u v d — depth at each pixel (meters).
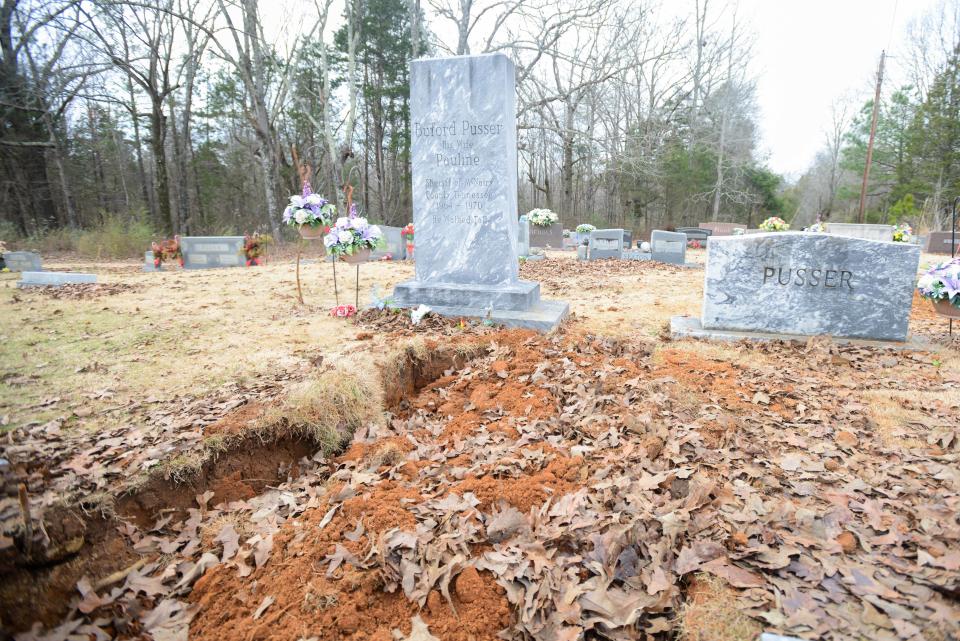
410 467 3.29
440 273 7.01
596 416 3.87
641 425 3.65
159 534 2.87
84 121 28.53
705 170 36.84
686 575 2.35
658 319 6.99
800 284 5.96
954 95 33.59
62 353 5.30
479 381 4.75
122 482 2.92
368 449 3.65
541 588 2.29
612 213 40.41
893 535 2.50
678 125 37.41
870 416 3.93
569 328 6.28
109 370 4.78
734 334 6.07
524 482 3.05
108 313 7.16
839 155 52.44
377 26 31.47
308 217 6.98
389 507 2.79
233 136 33.66
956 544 2.42
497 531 2.62
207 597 2.38
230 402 3.95
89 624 2.23
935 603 2.08
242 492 3.33
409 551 2.51
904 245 5.67
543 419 3.91
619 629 2.11
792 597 2.15
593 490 2.99
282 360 5.04
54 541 2.47
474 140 6.56
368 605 2.28
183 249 14.13
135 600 2.36
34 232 21.22
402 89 32.12
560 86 30.80
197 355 5.22
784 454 3.37
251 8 21.22
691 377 4.68
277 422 3.69
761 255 6.00
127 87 26.31
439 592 2.33
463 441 3.67
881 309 5.83
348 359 4.64
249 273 11.80
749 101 42.09
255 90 22.69
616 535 2.51
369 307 6.95
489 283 6.82
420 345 5.19
